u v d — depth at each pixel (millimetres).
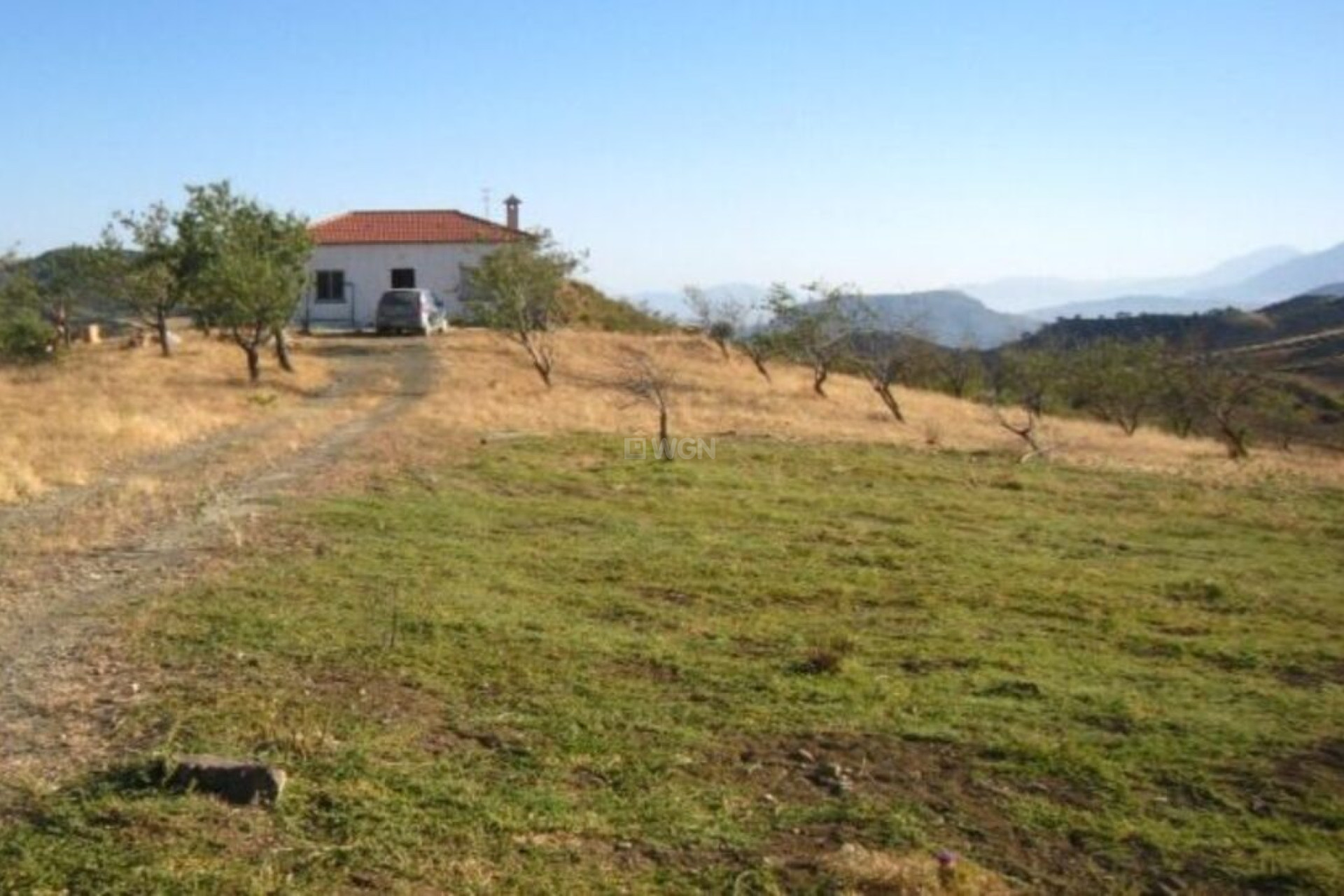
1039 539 12766
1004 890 4566
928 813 5281
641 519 12555
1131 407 31438
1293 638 8977
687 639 7922
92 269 29031
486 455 16594
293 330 39094
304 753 5422
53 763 5211
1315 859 4965
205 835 4582
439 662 6961
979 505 14781
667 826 4949
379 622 7699
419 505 12398
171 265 28578
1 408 19125
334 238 42531
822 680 7082
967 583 10234
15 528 10500
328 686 6418
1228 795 5621
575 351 33562
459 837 4711
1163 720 6684
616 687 6730
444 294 42438
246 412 20328
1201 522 14633
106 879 4230
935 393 35156
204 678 6438
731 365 34125
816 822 5109
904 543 12008
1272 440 31984
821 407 26453
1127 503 15828
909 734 6203
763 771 5648
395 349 33094
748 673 7160
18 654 6777
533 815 4957
